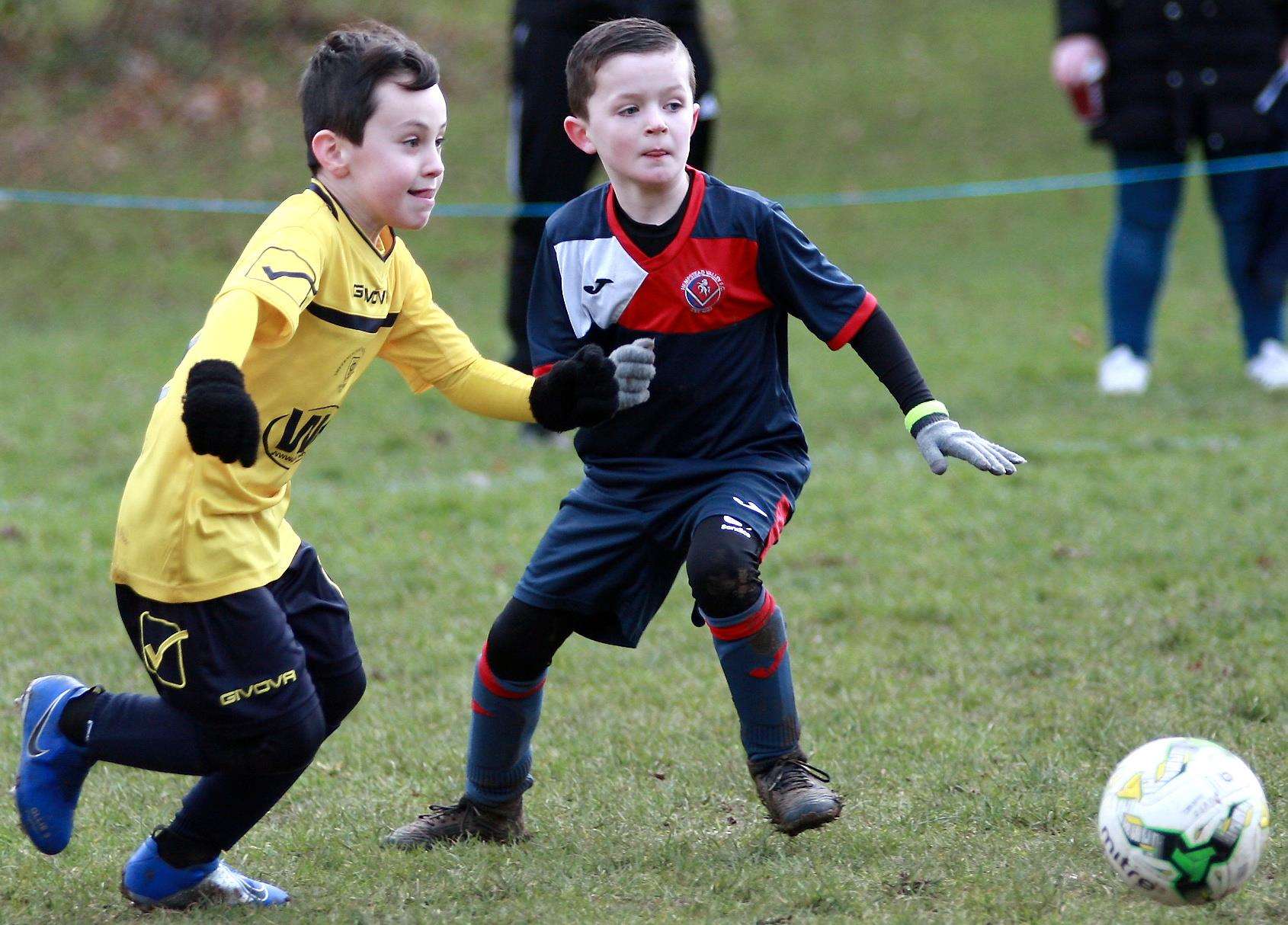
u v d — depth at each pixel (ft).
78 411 117.19
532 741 54.03
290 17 238.48
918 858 41.27
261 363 37.78
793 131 217.77
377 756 53.42
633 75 41.19
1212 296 152.35
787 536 81.41
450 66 234.99
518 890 40.22
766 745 42.88
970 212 193.57
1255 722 52.54
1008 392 116.78
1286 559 72.49
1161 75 108.78
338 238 38.40
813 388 120.67
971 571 73.72
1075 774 47.96
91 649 66.23
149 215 187.01
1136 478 89.25
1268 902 37.52
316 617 40.06
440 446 107.76
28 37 223.51
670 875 40.91
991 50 247.09
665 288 42.42
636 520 42.96
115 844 45.73
